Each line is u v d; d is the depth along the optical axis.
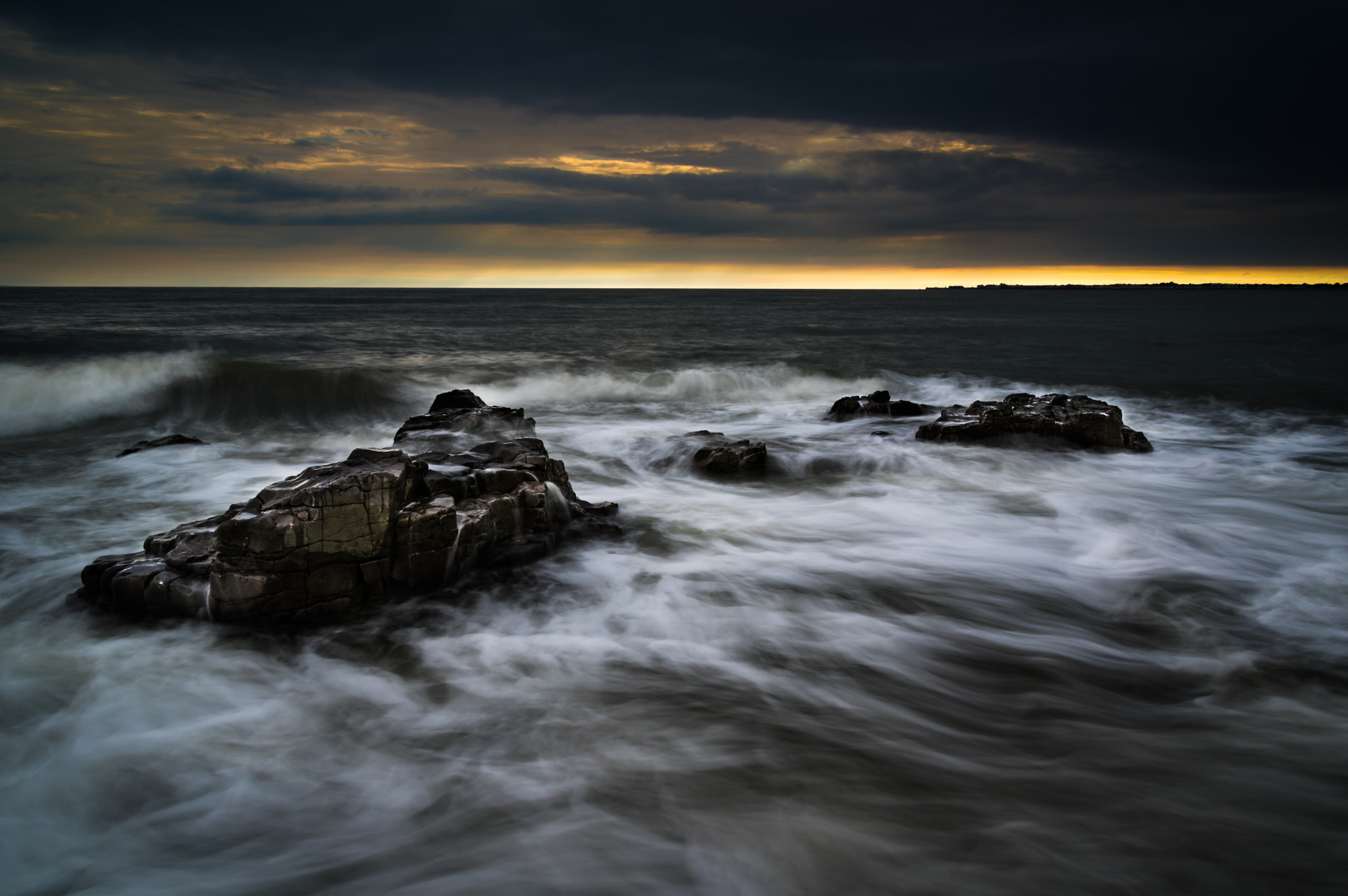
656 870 3.73
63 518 9.94
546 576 7.82
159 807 4.32
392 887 3.66
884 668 6.07
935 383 26.33
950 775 4.54
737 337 44.06
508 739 4.99
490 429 12.34
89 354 27.23
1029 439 14.27
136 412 18.89
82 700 5.39
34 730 5.03
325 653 6.16
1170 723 5.18
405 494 7.38
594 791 4.39
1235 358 33.00
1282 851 3.86
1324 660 6.12
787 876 3.69
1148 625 6.93
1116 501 11.28
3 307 65.88
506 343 38.06
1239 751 4.77
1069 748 4.85
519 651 6.27
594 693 5.61
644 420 19.28
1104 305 104.94
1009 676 5.94
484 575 7.66
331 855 3.92
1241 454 14.63
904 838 3.95
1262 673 5.90
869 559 8.74
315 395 21.16
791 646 6.48
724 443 13.73
